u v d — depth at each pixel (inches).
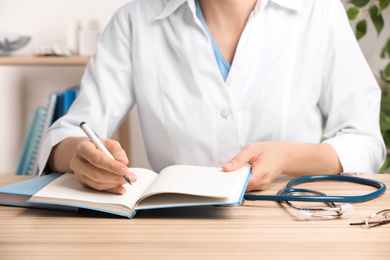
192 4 49.4
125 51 53.5
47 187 35.9
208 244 27.7
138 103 53.0
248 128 50.5
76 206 33.2
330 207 34.3
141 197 33.1
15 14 99.4
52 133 46.7
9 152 103.4
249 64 49.1
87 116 50.3
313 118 51.7
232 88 49.3
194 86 50.0
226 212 33.6
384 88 89.8
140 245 27.7
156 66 51.7
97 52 54.5
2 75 101.3
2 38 89.9
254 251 26.6
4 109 102.2
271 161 39.5
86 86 53.0
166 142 51.9
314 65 50.4
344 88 50.8
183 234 29.3
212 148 50.2
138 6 54.0
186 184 34.0
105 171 34.4
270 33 50.1
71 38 91.9
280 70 50.2
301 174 43.4
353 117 50.3
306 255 26.0
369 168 47.0
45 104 92.9
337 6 51.9
